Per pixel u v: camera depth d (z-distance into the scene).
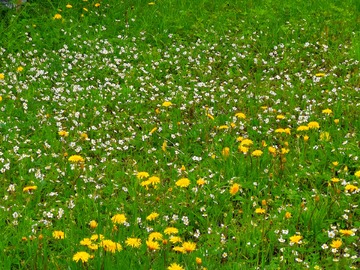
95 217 4.12
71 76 7.40
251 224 3.96
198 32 9.59
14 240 3.69
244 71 8.10
